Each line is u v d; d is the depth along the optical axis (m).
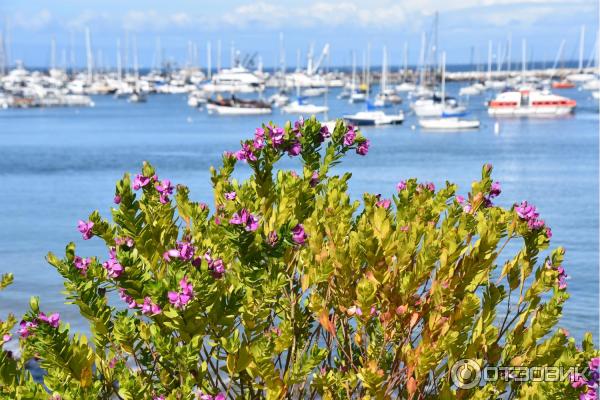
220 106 117.56
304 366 3.58
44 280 20.97
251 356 3.50
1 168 56.59
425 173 51.00
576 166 53.72
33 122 110.38
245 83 156.25
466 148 68.00
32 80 184.00
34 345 3.37
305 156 4.61
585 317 16.12
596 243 26.42
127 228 3.71
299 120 4.58
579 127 89.31
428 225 4.11
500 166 54.19
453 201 4.29
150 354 3.81
